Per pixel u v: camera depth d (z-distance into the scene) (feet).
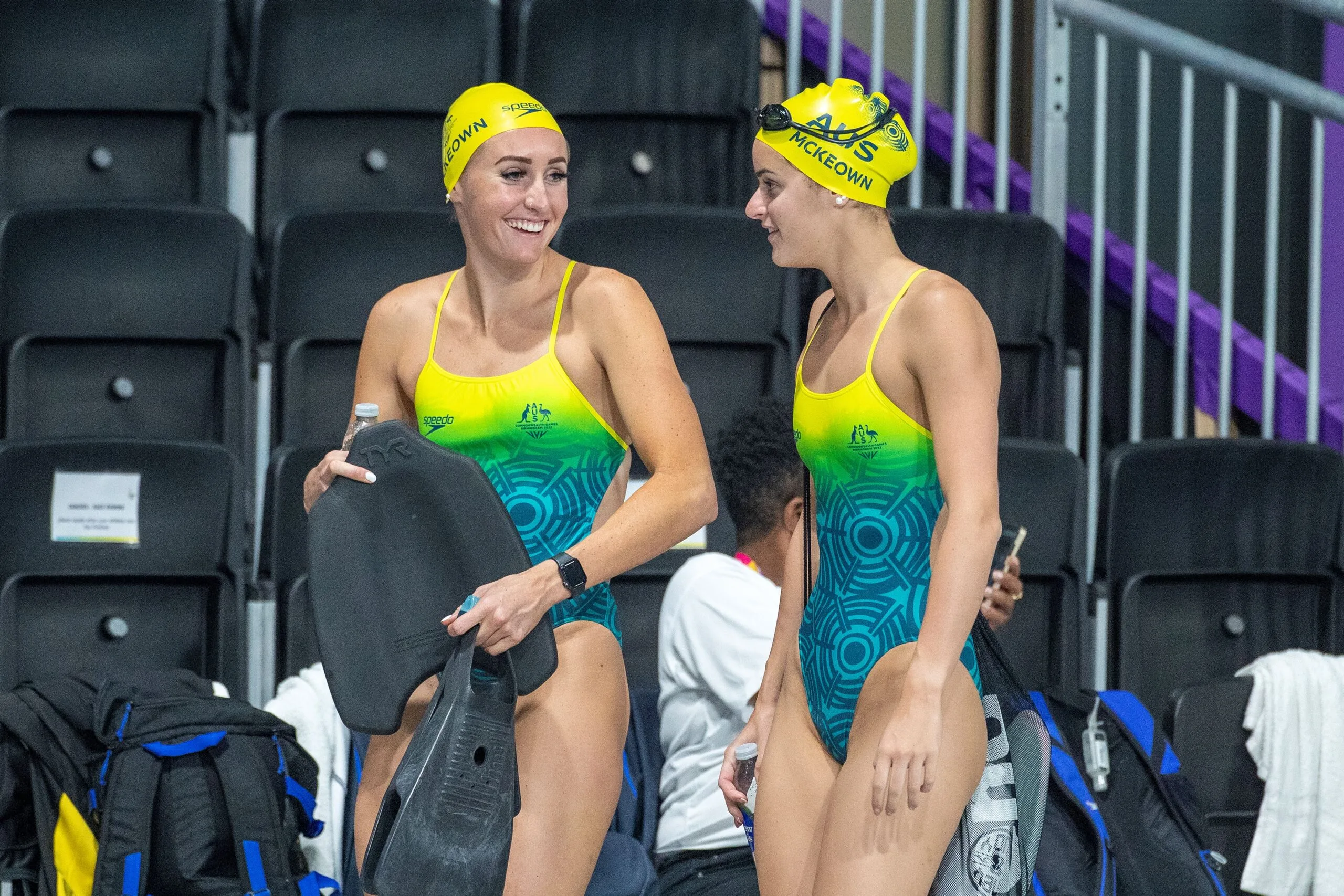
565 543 26.73
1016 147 58.70
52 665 38.40
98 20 50.88
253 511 44.55
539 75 50.85
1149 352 50.62
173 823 29.89
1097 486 47.78
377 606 25.11
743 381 44.52
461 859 23.73
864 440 24.79
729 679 32.60
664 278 44.29
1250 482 41.81
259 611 39.09
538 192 26.08
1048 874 31.27
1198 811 32.68
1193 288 55.47
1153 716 35.88
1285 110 52.80
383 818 24.12
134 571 38.65
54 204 44.83
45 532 38.78
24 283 44.21
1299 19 54.19
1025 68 58.39
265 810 30.14
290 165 50.11
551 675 25.22
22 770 30.50
